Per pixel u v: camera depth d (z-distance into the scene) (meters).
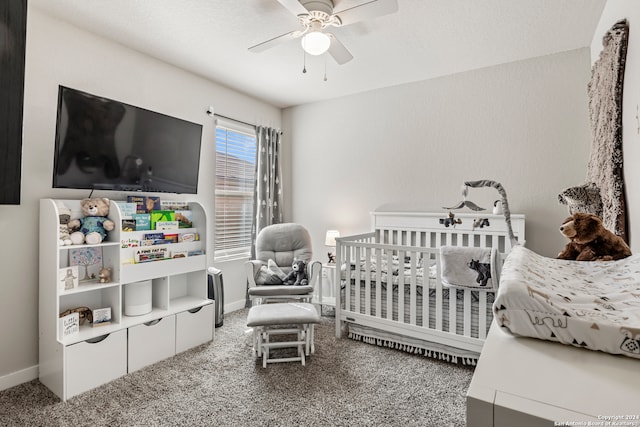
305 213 4.22
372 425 1.68
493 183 2.13
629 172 1.70
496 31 2.45
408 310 2.57
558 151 2.82
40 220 2.15
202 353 2.53
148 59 2.81
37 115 2.17
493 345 0.83
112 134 2.30
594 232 1.42
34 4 2.10
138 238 2.46
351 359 2.43
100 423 1.70
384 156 3.66
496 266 2.12
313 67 3.08
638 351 0.72
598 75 2.13
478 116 3.15
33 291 2.17
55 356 1.98
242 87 3.58
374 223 3.62
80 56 2.37
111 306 2.31
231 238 3.66
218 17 2.26
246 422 1.71
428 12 2.19
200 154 3.11
